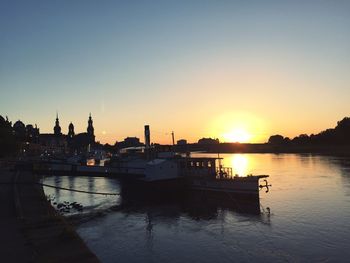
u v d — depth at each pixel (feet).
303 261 111.24
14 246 94.48
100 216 182.39
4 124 244.83
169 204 219.00
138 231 151.74
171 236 143.54
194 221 170.30
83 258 84.69
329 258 113.19
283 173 393.50
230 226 158.10
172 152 284.20
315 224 156.25
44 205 157.58
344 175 345.10
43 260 83.20
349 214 174.40
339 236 136.98
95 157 600.80
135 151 418.10
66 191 282.15
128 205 215.31
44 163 323.37
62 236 100.94
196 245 130.72
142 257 118.11
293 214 178.09
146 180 237.66
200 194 230.27
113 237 142.20
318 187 270.26
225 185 216.13
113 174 264.72
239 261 112.78
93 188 307.78
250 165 573.33
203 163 239.09
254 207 199.62
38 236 104.12
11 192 201.57
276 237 138.10
